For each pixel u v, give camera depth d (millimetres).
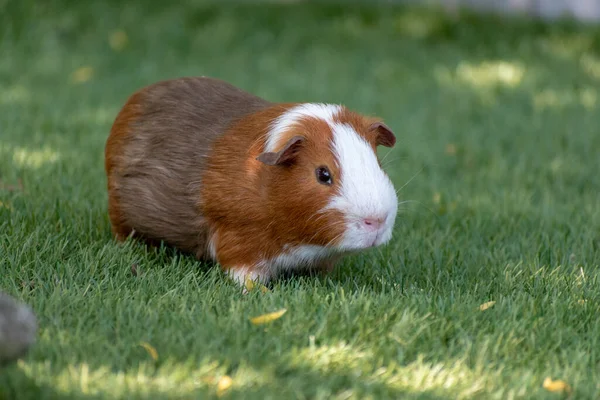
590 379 5496
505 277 7172
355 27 20172
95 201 8648
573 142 12469
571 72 17328
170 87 7453
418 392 5180
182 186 6934
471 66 17625
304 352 5461
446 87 16141
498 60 18328
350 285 7023
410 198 9875
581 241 8492
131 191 7238
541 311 6449
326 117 6590
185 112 7184
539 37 19781
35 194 8594
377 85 16156
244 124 6859
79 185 9086
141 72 16234
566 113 14375
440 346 5781
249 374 5211
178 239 7141
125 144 7355
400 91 15719
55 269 6793
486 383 5348
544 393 5246
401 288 7055
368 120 6816
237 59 17688
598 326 6242
